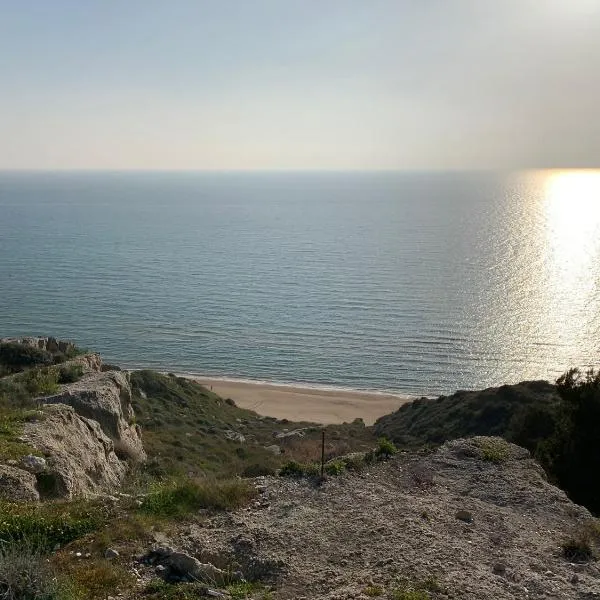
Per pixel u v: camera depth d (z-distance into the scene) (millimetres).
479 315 71125
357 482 11266
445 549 8680
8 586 6648
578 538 9398
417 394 50281
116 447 19188
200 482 10906
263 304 78750
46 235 147125
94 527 9164
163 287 89188
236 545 8703
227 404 44344
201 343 64125
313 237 145625
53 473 12367
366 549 8641
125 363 58469
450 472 12148
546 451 17281
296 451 25656
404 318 70562
